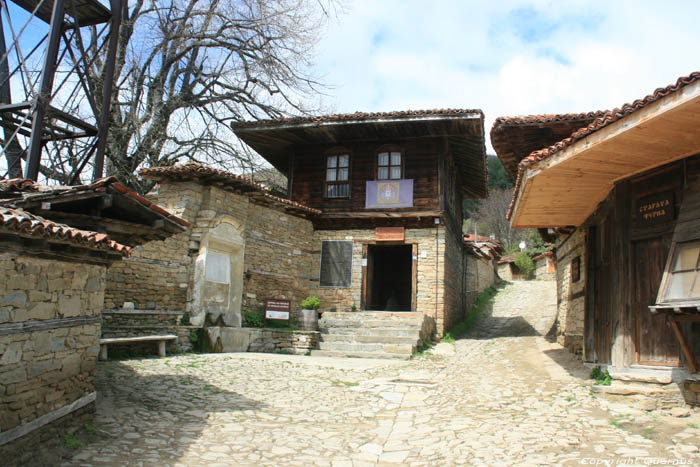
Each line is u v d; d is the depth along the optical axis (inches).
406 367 431.5
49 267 206.2
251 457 214.7
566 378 342.0
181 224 289.7
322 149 673.0
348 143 665.0
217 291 502.9
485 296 1007.0
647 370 276.8
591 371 339.0
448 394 329.7
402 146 648.4
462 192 871.7
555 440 221.3
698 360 250.1
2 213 173.9
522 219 398.0
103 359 372.8
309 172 671.8
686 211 256.8
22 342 190.4
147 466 196.7
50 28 358.6
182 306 474.9
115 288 426.6
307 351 507.5
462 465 202.4
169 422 251.9
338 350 510.0
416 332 528.4
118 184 251.0
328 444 236.2
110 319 416.5
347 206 649.0
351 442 240.2
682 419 237.3
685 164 263.3
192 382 335.3
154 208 273.9
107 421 242.4
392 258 848.3
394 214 627.8
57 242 197.5
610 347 320.2
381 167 649.6
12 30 362.0
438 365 442.6
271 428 255.0
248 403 298.0
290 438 241.8
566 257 499.5
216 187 503.2
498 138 385.1
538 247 1396.4
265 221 579.5
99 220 268.4
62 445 205.9
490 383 354.0
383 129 618.5
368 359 479.5
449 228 674.8
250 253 552.4
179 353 440.1
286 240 609.0
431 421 272.2
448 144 666.8
